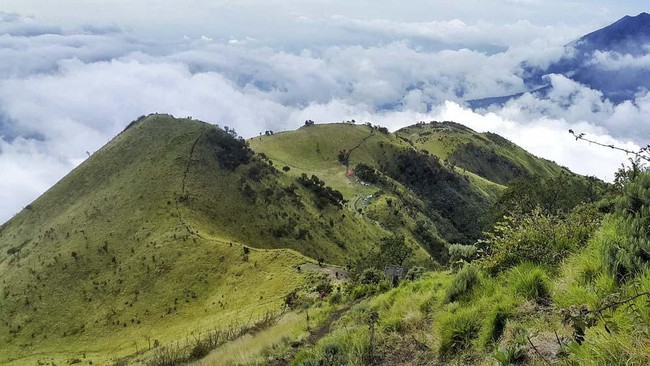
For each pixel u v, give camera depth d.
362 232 159.38
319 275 78.06
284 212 142.50
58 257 110.69
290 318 24.78
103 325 89.19
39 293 102.00
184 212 119.06
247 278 85.56
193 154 146.38
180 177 135.38
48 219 139.25
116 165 151.75
